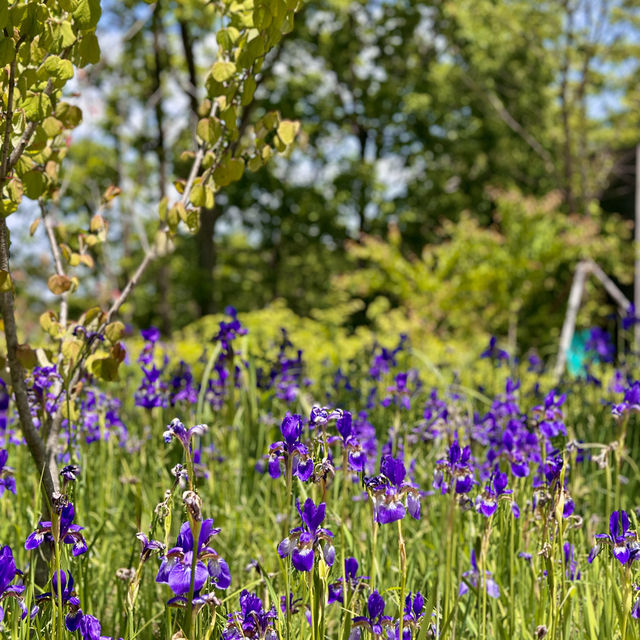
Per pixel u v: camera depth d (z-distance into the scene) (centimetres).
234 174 366
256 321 1352
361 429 416
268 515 446
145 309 3350
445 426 422
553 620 263
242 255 3797
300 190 3309
